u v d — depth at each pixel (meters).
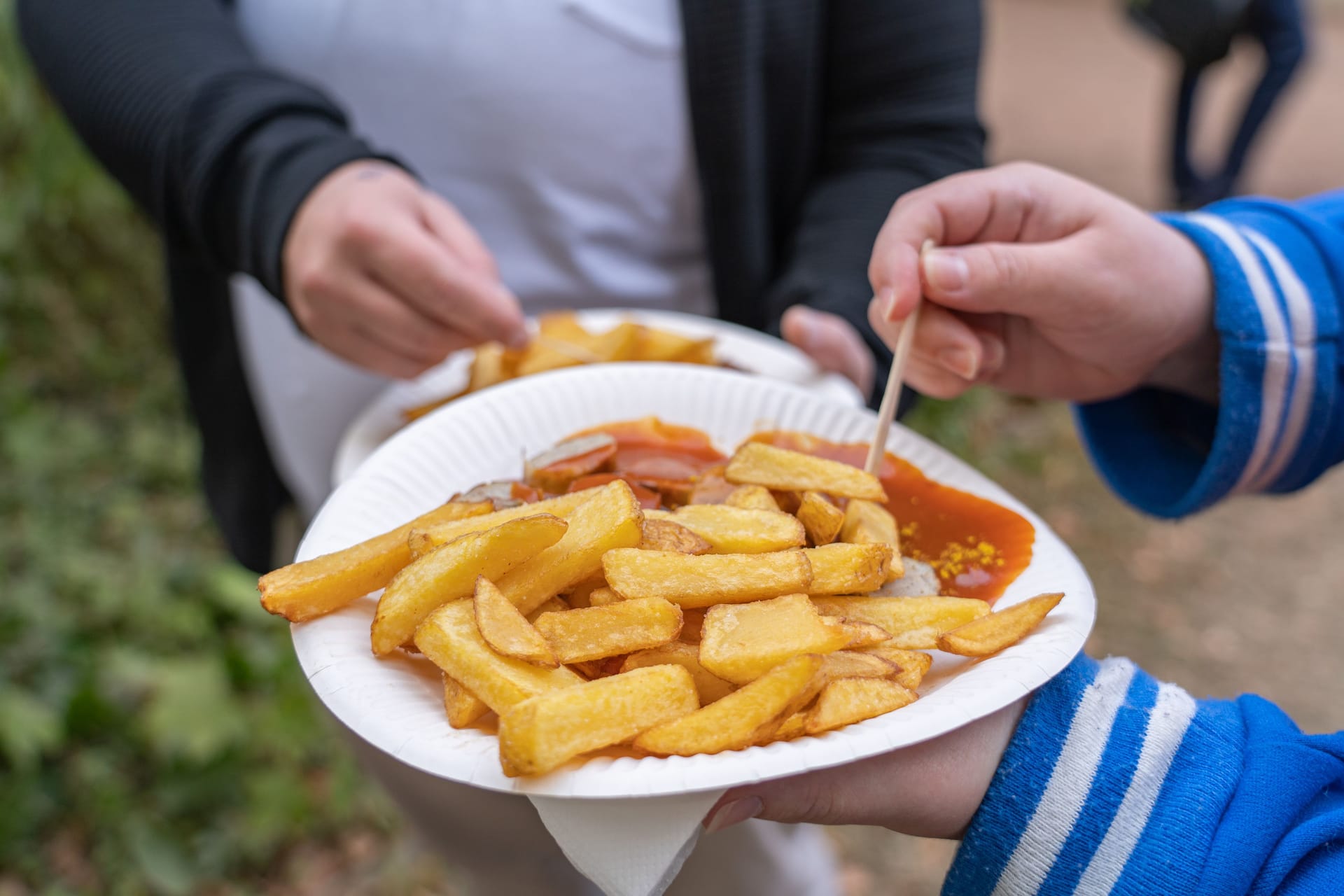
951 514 0.50
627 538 0.43
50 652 0.98
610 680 0.39
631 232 0.75
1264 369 0.51
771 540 0.44
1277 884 0.40
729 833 0.61
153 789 0.91
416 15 0.68
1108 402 0.58
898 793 0.41
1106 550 1.39
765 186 0.75
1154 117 2.80
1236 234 0.52
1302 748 0.42
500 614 0.40
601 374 0.56
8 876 0.84
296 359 0.73
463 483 0.52
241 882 0.88
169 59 0.64
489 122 0.70
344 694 0.40
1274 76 1.82
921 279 0.50
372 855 0.91
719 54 0.68
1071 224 0.51
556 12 0.68
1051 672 0.41
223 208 0.62
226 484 0.80
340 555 0.43
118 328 1.36
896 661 0.42
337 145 0.62
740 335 0.67
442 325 0.60
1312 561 1.41
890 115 0.75
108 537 1.13
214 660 1.01
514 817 0.59
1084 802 0.41
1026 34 3.66
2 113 1.28
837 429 0.55
